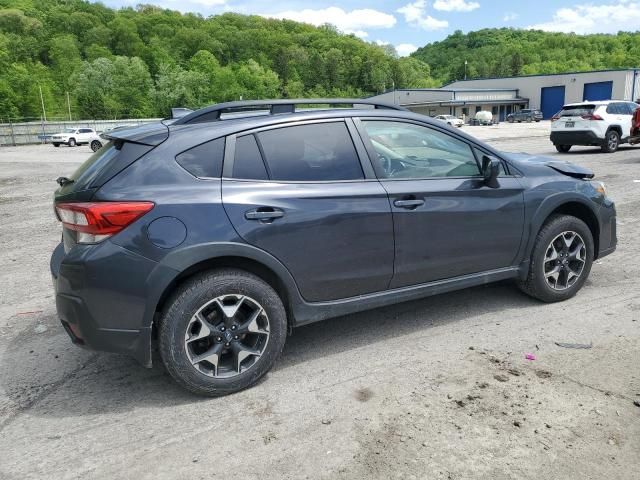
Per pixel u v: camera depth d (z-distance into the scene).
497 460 2.56
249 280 3.22
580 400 3.03
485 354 3.65
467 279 4.05
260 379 3.44
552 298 4.46
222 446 2.77
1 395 3.39
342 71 161.50
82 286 2.96
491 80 78.19
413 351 3.75
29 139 51.31
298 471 2.55
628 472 2.46
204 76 121.25
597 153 16.95
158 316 3.15
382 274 3.66
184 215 3.05
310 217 3.35
